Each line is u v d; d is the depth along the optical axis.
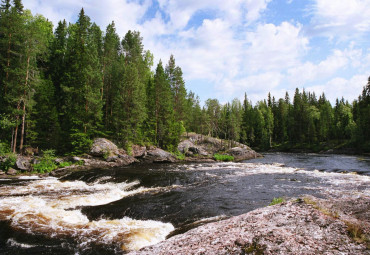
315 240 4.95
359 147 61.59
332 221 5.80
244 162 40.47
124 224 10.25
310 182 18.36
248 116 95.69
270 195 14.46
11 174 23.83
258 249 4.83
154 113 46.94
